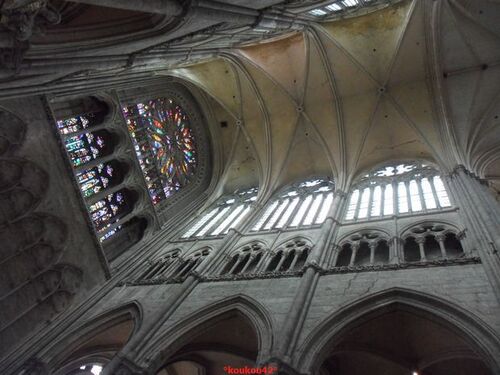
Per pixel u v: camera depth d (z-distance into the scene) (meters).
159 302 13.88
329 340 10.25
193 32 11.68
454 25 19.77
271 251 16.16
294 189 23.45
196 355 14.64
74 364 14.45
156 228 19.91
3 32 6.55
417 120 21.94
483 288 10.37
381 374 13.00
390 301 10.96
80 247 15.11
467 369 11.84
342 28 21.66
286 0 12.46
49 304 13.87
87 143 16.95
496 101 20.05
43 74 9.16
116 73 13.55
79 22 9.35
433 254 13.62
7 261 12.90
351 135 23.47
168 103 23.22
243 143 25.95
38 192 13.66
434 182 18.78
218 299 13.07
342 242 15.37
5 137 12.62
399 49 21.42
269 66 23.52
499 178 19.97
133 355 11.01
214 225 20.80
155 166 21.16
